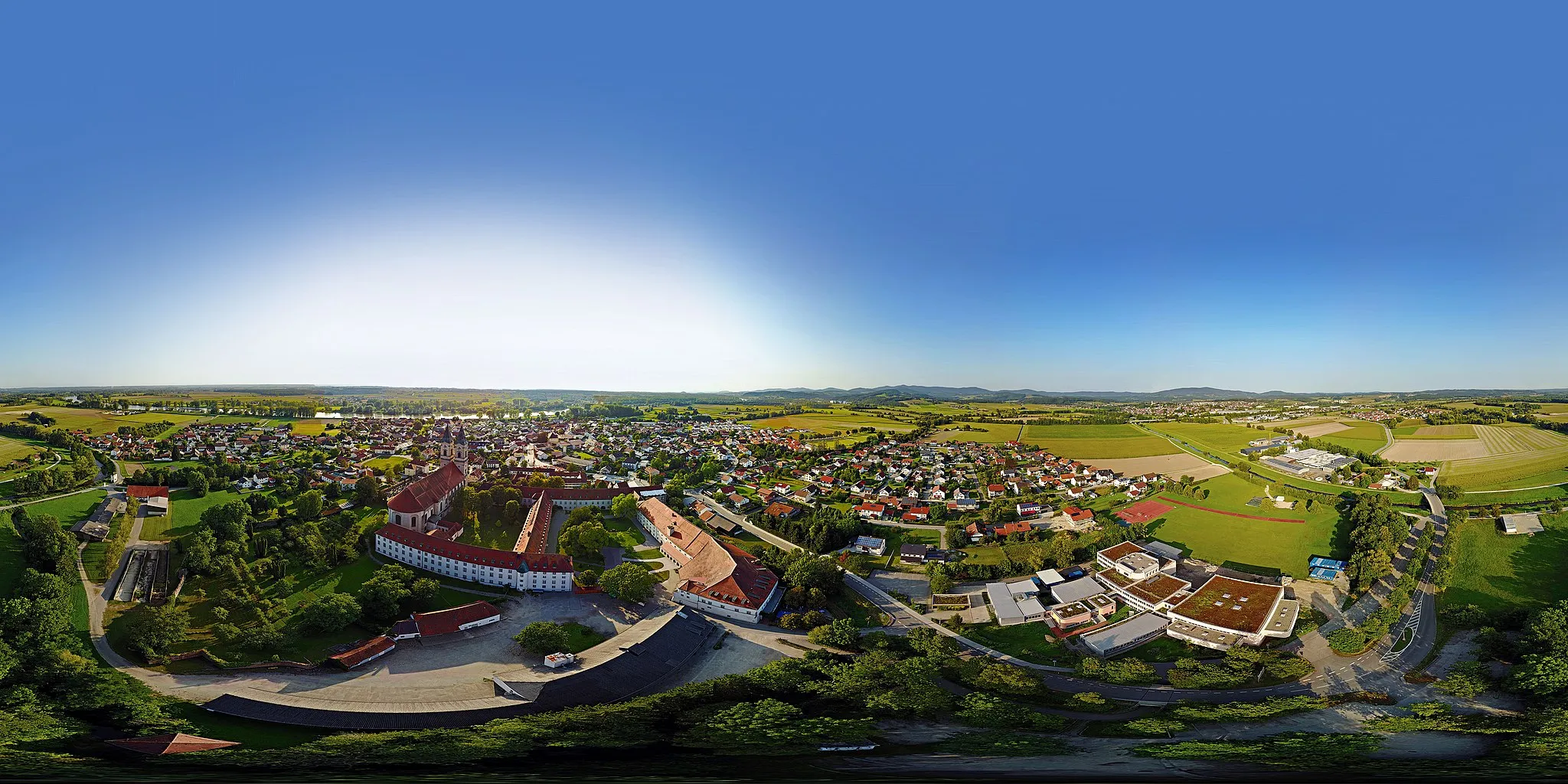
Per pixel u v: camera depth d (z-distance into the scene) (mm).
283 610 153125
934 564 195375
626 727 113688
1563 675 119750
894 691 126812
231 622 147250
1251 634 146250
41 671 115438
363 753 101938
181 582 160250
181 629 134250
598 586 179375
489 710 118250
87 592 151875
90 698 111688
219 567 164000
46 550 154000
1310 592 172875
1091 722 119188
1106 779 97250
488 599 169375
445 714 115688
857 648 149500
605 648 147750
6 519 177000
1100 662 139750
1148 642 151375
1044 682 135000
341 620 143625
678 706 122062
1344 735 110500
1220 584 171625
